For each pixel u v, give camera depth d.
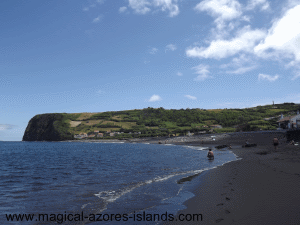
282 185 10.13
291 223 5.61
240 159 26.25
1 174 22.50
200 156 37.03
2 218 8.32
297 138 45.53
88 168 25.38
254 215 6.48
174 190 11.87
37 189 14.27
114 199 10.45
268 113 186.62
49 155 53.81
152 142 131.50
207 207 8.00
